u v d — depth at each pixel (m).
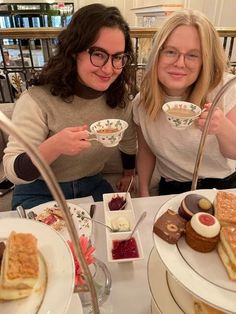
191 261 0.49
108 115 1.21
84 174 1.27
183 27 1.00
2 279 0.40
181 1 3.32
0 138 1.64
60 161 1.17
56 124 1.11
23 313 0.38
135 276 0.67
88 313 0.57
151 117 1.19
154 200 0.93
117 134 0.83
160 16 2.41
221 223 0.52
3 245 0.45
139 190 1.30
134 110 1.29
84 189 1.27
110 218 0.83
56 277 0.42
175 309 0.51
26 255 0.43
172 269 0.47
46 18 3.42
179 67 1.04
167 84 1.10
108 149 1.26
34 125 1.06
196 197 0.59
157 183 1.50
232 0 3.07
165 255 0.49
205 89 1.12
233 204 0.56
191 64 1.05
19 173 0.96
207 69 1.07
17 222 0.53
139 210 0.88
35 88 1.10
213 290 0.44
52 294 0.40
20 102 1.10
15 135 0.27
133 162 1.49
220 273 0.47
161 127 1.21
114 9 1.00
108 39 0.95
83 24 0.96
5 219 0.54
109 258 0.70
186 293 0.54
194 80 1.11
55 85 1.07
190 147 1.20
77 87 1.09
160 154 1.27
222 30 1.91
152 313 0.56
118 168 1.70
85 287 0.49
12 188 1.58
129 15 3.57
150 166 1.38
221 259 0.49
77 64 1.04
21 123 1.05
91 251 0.61
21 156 0.96
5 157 1.03
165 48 1.05
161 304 0.52
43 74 1.10
